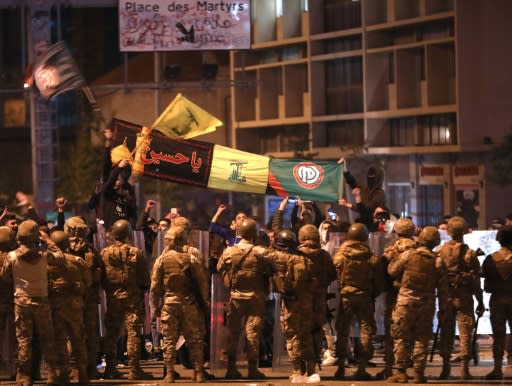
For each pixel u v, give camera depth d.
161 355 40.28
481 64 93.19
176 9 72.75
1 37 132.25
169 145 39.94
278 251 32.91
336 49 107.56
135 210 40.16
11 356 34.66
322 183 39.66
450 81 96.94
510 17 92.44
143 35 73.12
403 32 101.00
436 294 33.97
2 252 32.75
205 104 119.56
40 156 99.50
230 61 115.62
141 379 34.38
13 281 31.92
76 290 32.53
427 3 96.88
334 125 108.38
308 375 32.91
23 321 31.80
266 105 113.75
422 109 97.00
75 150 116.12
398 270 32.09
